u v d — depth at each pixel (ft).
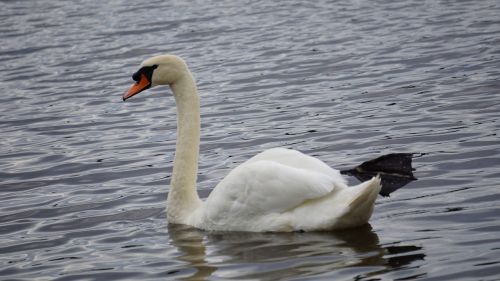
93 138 59.93
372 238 36.76
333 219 36.88
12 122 65.46
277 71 74.43
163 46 87.92
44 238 41.68
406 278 32.12
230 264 35.47
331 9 99.60
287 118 60.70
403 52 76.07
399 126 55.98
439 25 85.05
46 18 108.27
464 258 33.58
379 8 97.19
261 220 38.70
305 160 39.04
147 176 50.90
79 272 36.42
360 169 37.32
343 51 79.00
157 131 60.59
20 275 36.76
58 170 53.36
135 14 106.42
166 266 36.14
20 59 87.10
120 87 73.61
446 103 59.88
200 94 69.56
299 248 36.29
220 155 53.93
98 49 88.58
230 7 106.83
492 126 53.36
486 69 67.51
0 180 52.11
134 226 42.45
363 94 64.90
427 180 45.14
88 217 44.45
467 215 38.91
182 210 42.14
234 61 79.36
